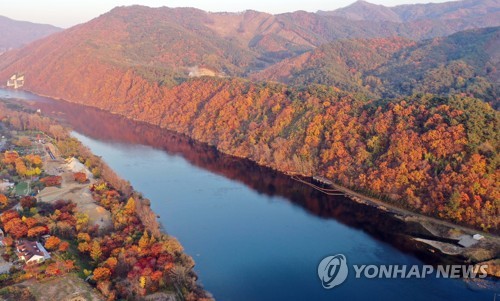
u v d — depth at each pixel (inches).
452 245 4862.2
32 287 3678.6
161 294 3713.1
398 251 4800.7
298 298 3895.2
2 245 4264.3
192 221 5477.4
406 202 5782.5
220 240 4972.9
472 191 5241.1
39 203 5423.2
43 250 4136.3
